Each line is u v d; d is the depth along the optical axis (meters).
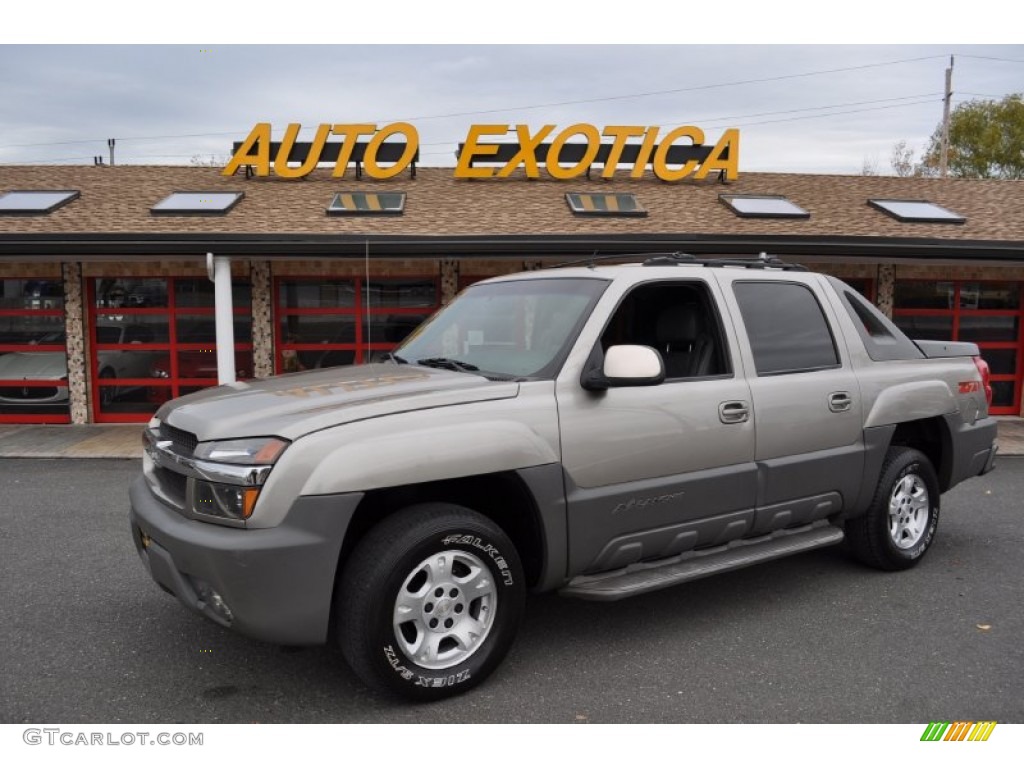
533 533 3.59
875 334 5.11
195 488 3.17
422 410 3.33
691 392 3.96
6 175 14.47
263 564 2.98
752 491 4.18
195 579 3.16
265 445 3.07
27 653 3.83
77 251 10.70
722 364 4.20
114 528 6.16
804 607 4.46
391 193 13.80
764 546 4.35
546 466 3.50
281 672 3.63
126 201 12.89
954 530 6.17
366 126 14.62
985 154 37.34
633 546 3.80
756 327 4.38
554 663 3.73
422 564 3.23
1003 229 12.67
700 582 4.91
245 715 3.25
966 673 3.63
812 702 3.35
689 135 15.31
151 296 12.39
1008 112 37.22
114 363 12.41
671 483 3.87
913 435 5.34
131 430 11.65
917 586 4.83
